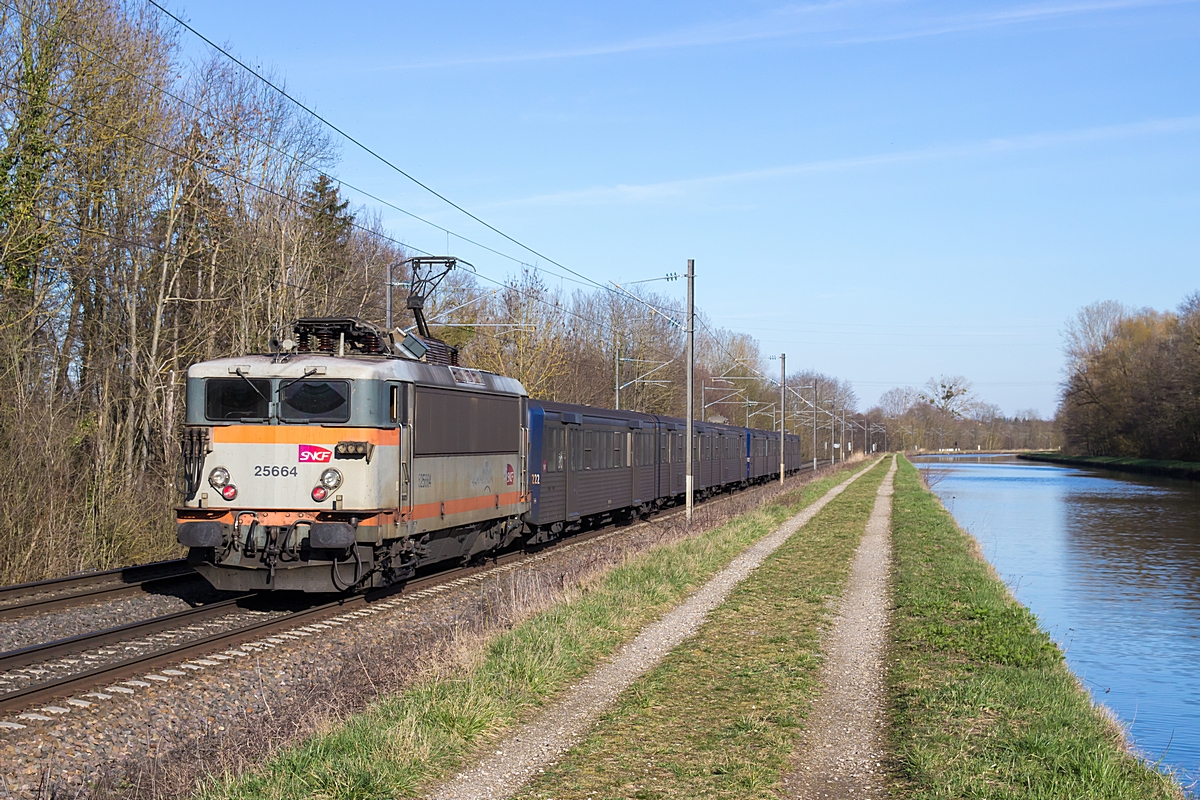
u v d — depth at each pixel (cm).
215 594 1473
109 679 945
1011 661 1144
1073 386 9856
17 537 1689
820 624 1367
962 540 2588
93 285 2533
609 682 1026
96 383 2517
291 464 1320
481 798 688
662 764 763
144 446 2586
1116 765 757
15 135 2117
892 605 1560
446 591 1545
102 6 2331
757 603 1532
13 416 1819
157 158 2583
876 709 949
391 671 984
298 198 3156
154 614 1327
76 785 696
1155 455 8706
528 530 2052
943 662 1138
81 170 2314
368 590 1466
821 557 2158
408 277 4669
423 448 1454
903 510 3588
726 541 2281
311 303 3159
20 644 1120
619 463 2711
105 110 2308
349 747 739
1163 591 2523
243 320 2864
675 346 7150
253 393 1339
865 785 734
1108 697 1507
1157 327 9006
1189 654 1805
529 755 785
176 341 2703
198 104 2836
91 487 1956
